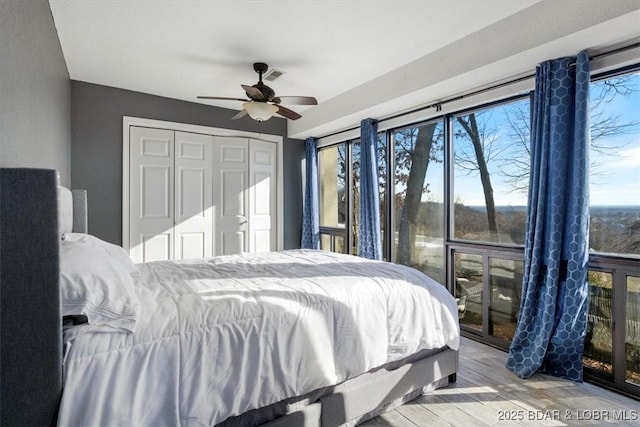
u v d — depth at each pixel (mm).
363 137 4117
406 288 2086
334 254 3045
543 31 2240
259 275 2111
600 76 2361
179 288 1723
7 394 1039
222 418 1354
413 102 3494
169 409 1243
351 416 1787
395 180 4109
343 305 1792
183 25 2578
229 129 4738
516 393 2193
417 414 1973
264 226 5055
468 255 3264
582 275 2260
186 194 4422
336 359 1725
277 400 1501
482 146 3164
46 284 1082
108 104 3904
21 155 1572
